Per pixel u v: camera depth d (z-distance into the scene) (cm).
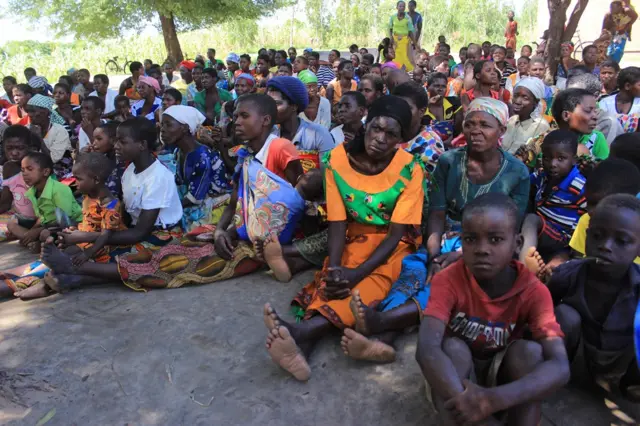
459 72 1170
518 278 235
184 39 3412
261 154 393
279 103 455
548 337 223
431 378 216
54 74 2266
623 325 246
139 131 382
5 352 309
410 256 338
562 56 998
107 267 381
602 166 306
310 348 302
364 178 332
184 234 418
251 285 390
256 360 300
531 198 409
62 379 284
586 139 427
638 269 246
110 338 321
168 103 704
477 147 329
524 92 492
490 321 240
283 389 275
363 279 326
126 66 2506
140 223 389
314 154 473
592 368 263
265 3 2431
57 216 447
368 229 346
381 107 314
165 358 302
